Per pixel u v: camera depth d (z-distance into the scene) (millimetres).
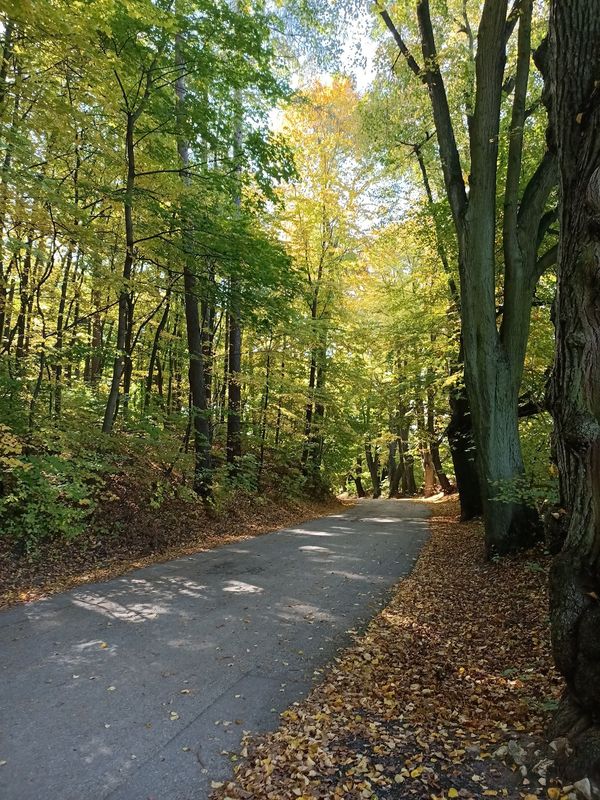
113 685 4215
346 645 5250
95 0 7922
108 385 15430
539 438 11586
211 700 4000
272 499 17391
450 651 5051
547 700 3678
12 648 4961
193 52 10273
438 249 13883
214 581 7676
